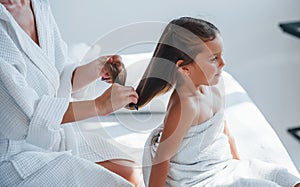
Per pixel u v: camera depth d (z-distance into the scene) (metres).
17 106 1.18
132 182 1.38
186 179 1.25
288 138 2.53
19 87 1.16
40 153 1.28
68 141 1.41
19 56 1.21
